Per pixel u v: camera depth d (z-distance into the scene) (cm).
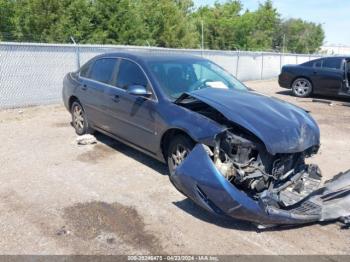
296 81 1286
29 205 409
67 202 417
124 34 2303
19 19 1992
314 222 384
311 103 1156
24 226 365
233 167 359
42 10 1977
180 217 388
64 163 541
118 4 2262
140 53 555
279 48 5497
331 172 539
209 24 4097
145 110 479
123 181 479
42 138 670
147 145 492
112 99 547
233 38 4150
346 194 389
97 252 326
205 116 409
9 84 916
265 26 4806
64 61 1038
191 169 360
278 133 367
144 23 2655
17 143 638
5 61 898
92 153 586
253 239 352
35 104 985
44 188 454
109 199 427
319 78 1220
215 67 567
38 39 1967
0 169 514
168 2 3066
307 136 391
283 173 386
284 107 427
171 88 477
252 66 1939
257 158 366
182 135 432
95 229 362
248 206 338
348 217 373
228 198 339
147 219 383
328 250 337
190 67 529
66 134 697
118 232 358
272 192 368
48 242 339
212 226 372
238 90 480
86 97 624
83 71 657
